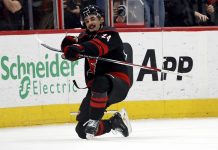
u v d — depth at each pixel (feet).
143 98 51.34
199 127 45.42
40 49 48.98
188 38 52.39
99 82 37.04
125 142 37.99
